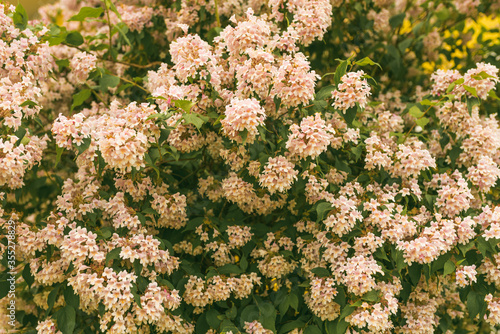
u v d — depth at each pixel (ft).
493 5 11.72
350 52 11.31
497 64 10.93
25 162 7.07
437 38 11.55
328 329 7.29
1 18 7.68
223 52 8.16
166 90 7.41
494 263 7.23
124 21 10.41
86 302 6.75
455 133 8.65
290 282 8.06
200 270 8.47
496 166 8.18
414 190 7.64
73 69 9.55
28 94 7.52
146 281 7.00
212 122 7.64
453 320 10.55
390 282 7.31
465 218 7.09
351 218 7.02
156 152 7.13
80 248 6.59
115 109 8.50
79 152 6.55
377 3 11.25
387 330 7.57
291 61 7.13
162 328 7.17
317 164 7.45
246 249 8.23
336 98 6.98
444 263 7.08
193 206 8.96
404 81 11.98
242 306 7.98
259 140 7.62
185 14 10.07
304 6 8.00
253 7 9.47
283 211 8.68
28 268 7.55
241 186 7.68
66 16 12.81
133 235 7.02
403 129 10.48
